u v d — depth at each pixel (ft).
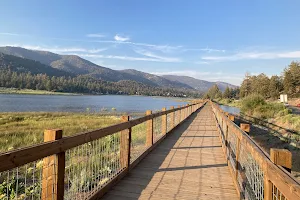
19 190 12.94
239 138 11.57
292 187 4.02
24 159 5.82
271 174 5.50
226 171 15.19
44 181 7.38
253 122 67.87
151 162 16.87
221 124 25.30
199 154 19.63
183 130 33.94
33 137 36.09
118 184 12.50
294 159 30.42
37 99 243.40
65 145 7.72
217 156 19.07
